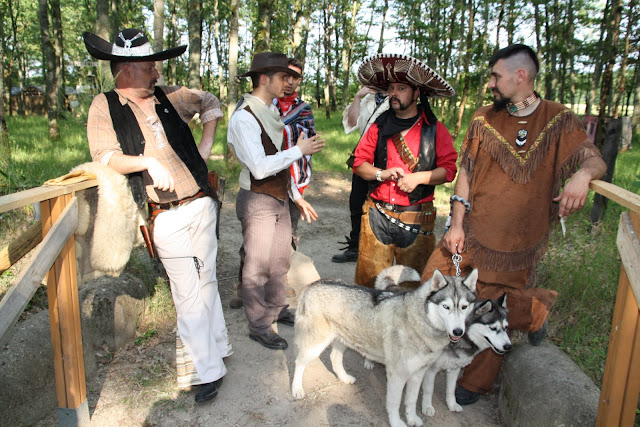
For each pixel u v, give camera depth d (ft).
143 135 9.62
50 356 9.86
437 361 9.98
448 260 11.03
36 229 8.48
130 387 10.62
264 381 11.27
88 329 11.25
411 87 11.55
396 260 12.65
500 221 10.03
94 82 25.93
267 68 11.03
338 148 51.34
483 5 65.87
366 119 17.04
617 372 6.87
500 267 10.16
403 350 9.46
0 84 21.33
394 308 9.77
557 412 8.44
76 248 9.15
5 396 8.80
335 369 11.51
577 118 9.35
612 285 13.51
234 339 13.19
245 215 12.12
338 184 35.27
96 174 8.98
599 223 18.58
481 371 10.50
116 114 9.41
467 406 10.70
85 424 9.11
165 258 9.86
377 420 10.08
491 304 9.71
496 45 83.35
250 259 12.23
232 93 38.63
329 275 18.38
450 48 81.66
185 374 10.19
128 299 12.80
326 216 27.27
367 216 12.48
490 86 9.89
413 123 11.95
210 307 11.14
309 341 10.59
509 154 9.78
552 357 10.02
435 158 11.85
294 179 13.71
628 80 108.27
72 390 8.71
